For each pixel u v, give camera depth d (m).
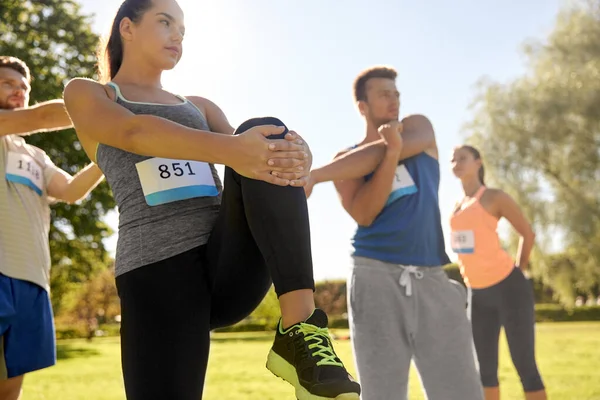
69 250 17.61
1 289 3.01
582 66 22.12
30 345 3.10
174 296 1.69
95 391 7.27
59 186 3.33
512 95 21.41
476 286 4.36
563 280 21.20
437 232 3.12
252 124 1.59
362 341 2.91
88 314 49.69
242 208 1.61
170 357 1.67
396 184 3.03
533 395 4.15
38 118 2.70
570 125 21.06
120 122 1.59
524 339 4.22
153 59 1.96
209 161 1.53
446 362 2.91
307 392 1.43
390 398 2.84
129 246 1.78
